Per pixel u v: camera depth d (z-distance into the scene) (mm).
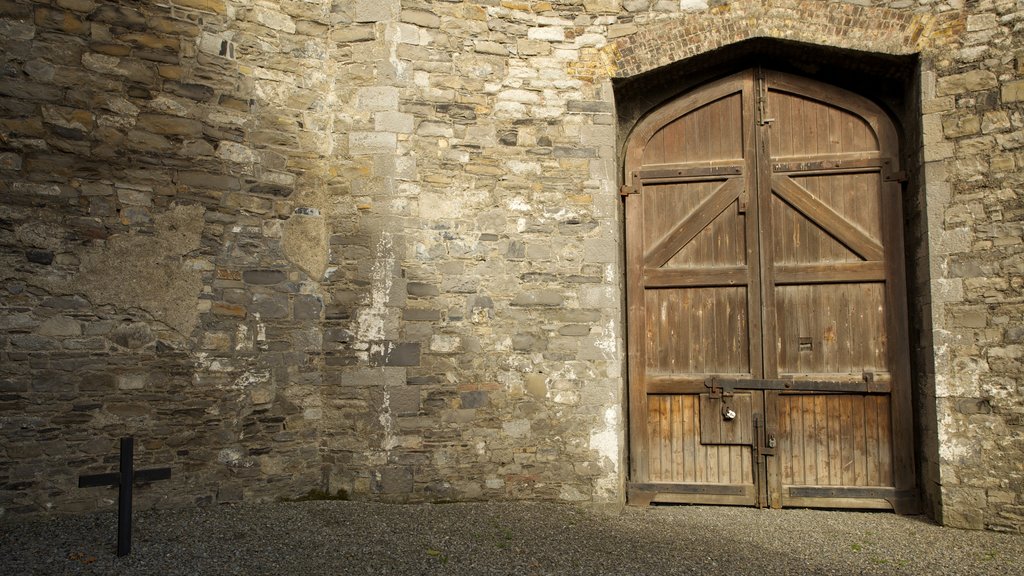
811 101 5484
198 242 4605
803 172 5422
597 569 3744
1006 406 4605
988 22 4820
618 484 5035
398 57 5109
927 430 4938
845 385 5246
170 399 4469
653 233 5570
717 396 5418
